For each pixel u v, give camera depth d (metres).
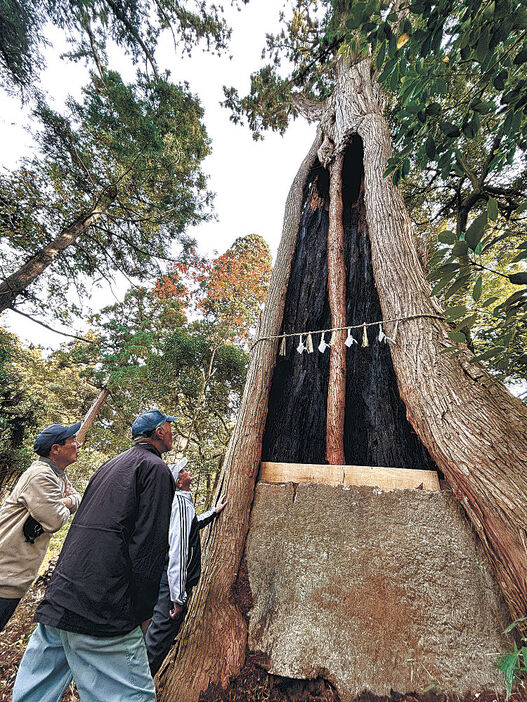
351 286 3.39
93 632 1.04
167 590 1.79
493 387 1.89
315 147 4.44
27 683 1.07
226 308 11.44
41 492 1.72
